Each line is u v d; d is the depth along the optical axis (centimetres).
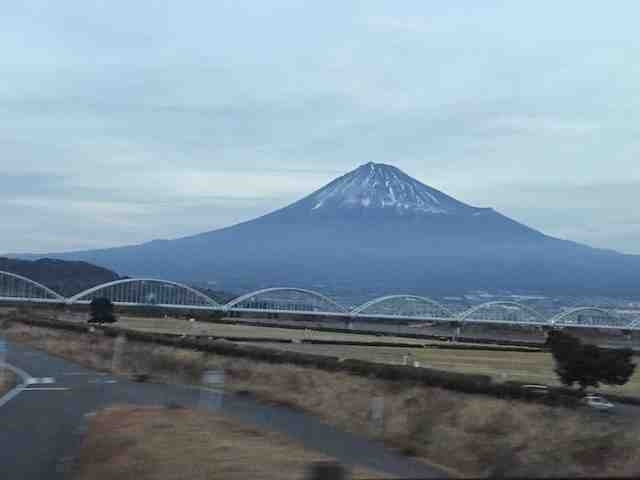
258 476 1226
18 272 17025
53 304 15262
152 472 1308
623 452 1877
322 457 1440
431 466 1778
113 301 15275
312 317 17088
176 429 1706
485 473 1642
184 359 4728
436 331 15825
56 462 1581
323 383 3684
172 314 15250
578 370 4412
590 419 2620
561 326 17150
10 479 1420
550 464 1722
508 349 9725
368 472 1369
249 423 2189
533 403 3158
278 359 4828
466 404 2897
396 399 3109
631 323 18050
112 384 3450
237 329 10944
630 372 4466
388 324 17575
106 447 1588
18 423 2131
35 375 3794
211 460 1355
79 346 5603
